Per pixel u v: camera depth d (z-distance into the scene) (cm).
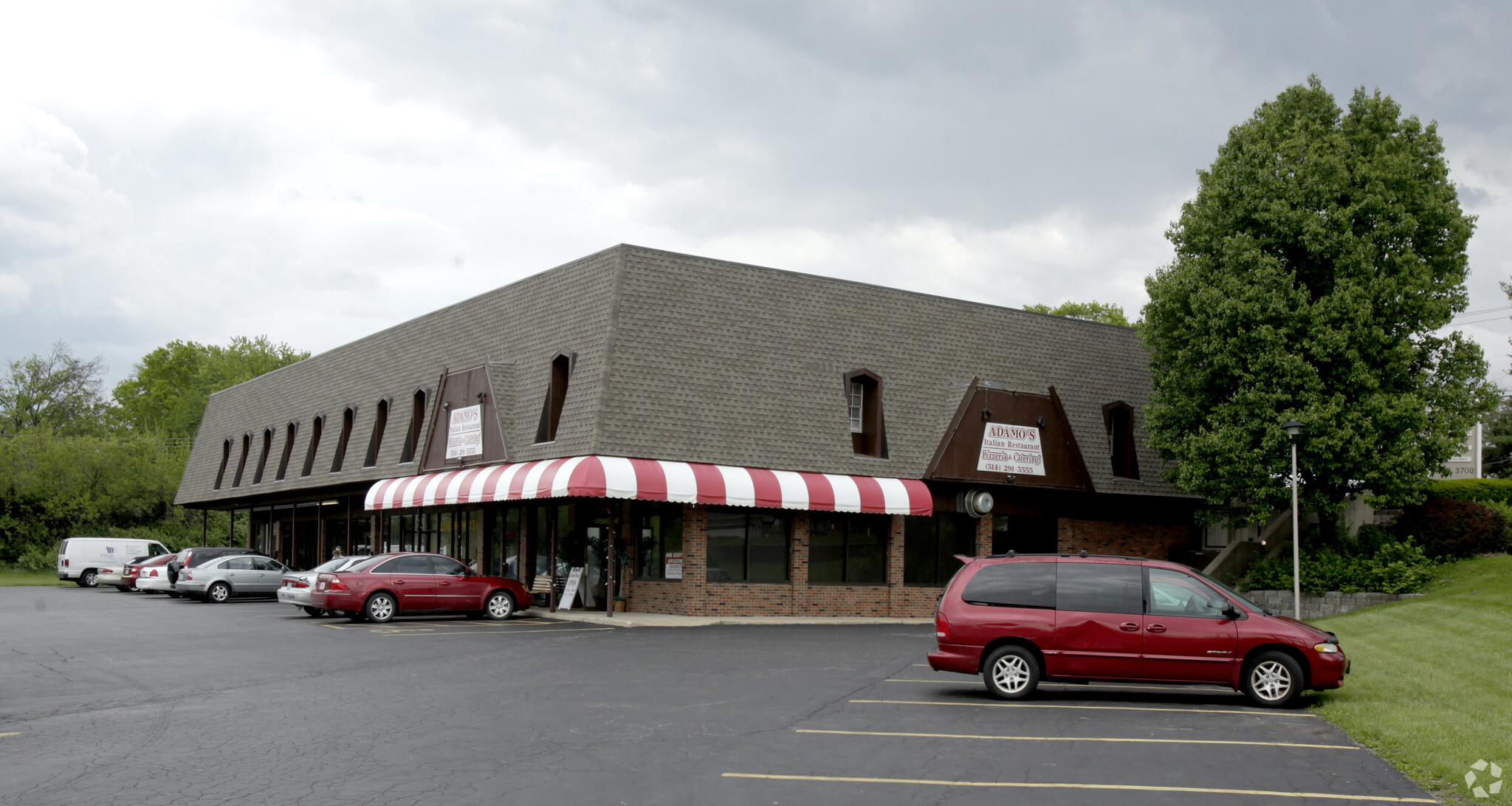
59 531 6762
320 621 2972
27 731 1305
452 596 3020
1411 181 3134
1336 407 3003
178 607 3634
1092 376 4109
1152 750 1214
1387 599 3028
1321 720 1420
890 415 3619
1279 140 3288
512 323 3797
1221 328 3173
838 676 1847
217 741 1241
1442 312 3111
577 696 1588
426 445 3928
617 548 3369
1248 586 3391
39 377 9069
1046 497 3900
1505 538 3212
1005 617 1612
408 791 1003
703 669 1916
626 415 3139
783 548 3403
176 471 7344
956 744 1244
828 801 978
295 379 5547
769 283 3566
